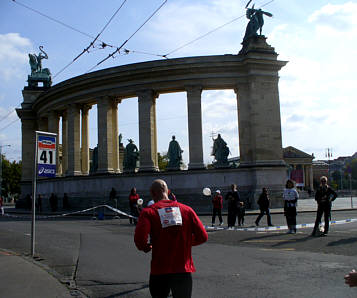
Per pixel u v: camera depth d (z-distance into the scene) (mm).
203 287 8469
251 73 38281
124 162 42531
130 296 8102
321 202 16062
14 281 9203
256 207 35688
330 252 12125
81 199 43406
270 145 37812
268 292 7918
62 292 8273
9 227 24219
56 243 16016
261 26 39625
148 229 5316
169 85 40031
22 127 55844
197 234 5578
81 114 51500
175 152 40062
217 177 37812
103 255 13000
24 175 55062
